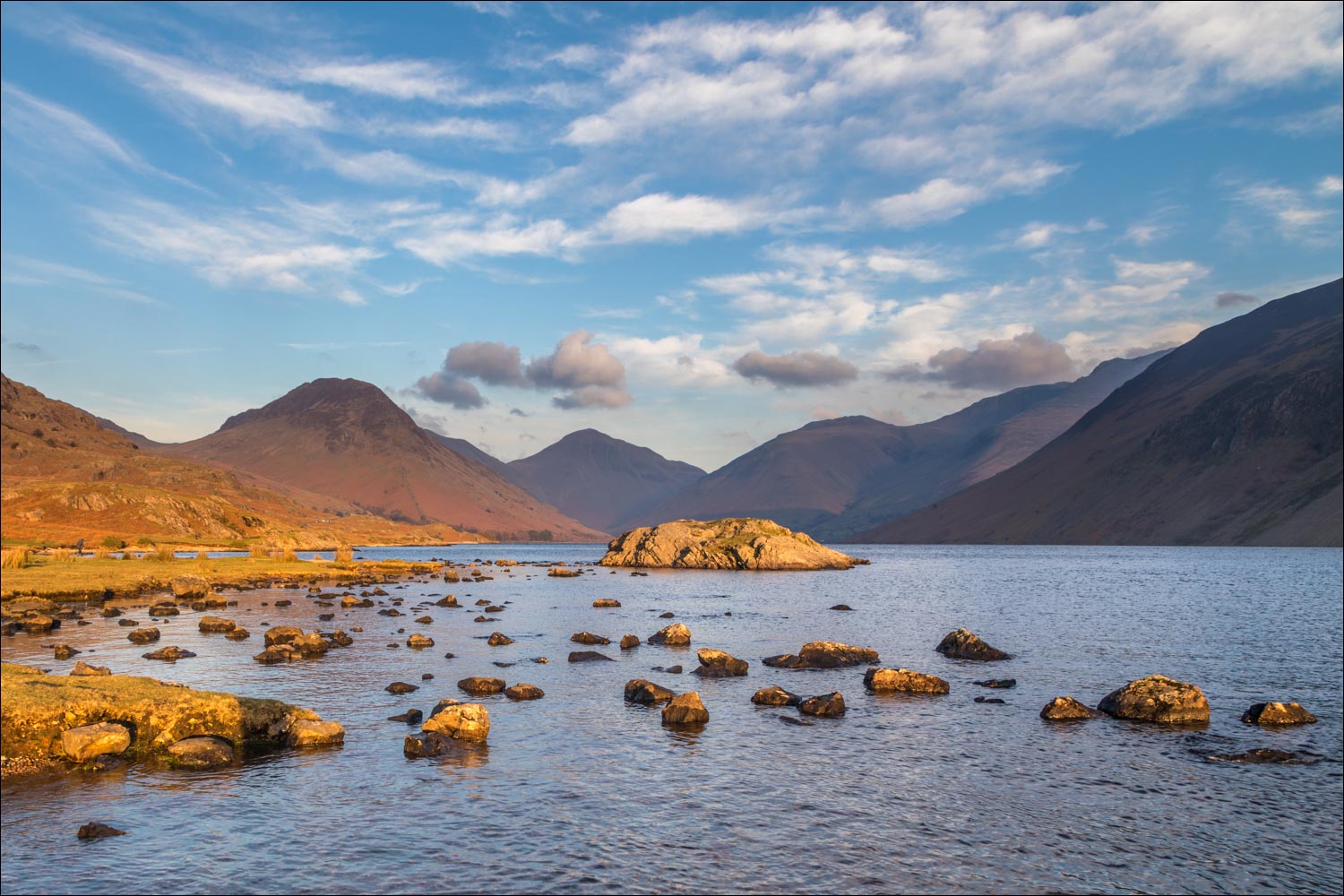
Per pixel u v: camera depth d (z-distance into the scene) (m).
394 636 46.41
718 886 14.73
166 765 20.41
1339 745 25.56
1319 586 99.69
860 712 28.83
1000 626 57.16
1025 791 20.67
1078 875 15.98
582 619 58.72
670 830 17.31
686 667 37.72
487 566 160.25
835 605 73.44
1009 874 15.88
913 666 39.56
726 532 164.75
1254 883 15.96
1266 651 45.38
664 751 23.27
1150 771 22.61
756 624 57.56
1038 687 34.25
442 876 14.70
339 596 71.56
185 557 115.81
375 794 18.89
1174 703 28.36
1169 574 126.44
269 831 16.48
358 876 14.58
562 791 19.52
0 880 13.95
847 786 20.61
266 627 48.72
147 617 52.28
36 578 65.50
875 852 16.59
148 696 22.12
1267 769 23.00
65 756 20.16
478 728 23.91
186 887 13.93
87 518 197.12
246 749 22.08
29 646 38.75
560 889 14.35
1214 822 19.02
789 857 16.11
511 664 37.25
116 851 15.27
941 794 20.27
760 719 27.38
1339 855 17.28
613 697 30.44
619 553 160.62
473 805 18.39
